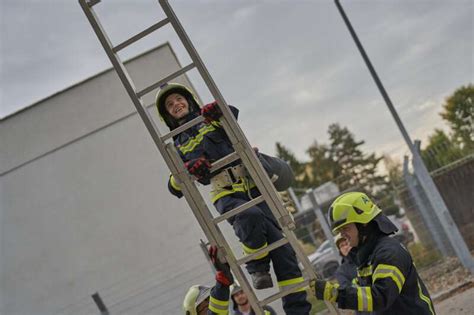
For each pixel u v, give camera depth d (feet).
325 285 13.10
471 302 32.58
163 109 15.12
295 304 14.35
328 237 36.52
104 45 12.87
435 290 37.93
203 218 13.17
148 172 39.81
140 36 12.81
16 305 38.96
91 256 39.06
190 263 38.17
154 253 38.65
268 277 14.34
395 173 44.68
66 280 38.93
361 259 14.08
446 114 166.20
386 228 13.92
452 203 43.98
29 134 40.55
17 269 39.34
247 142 12.84
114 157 40.14
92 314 36.40
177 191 14.60
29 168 40.22
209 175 13.12
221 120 12.82
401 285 13.33
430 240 42.06
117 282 38.50
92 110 40.65
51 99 40.78
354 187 42.73
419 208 40.93
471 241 43.19
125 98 40.65
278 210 12.92
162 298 35.78
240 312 23.09
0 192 39.99
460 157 45.70
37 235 39.58
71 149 40.40
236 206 14.17
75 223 39.58
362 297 13.05
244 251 14.69
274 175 15.03
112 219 39.40
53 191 39.93
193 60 12.66
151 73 40.06
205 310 17.15
